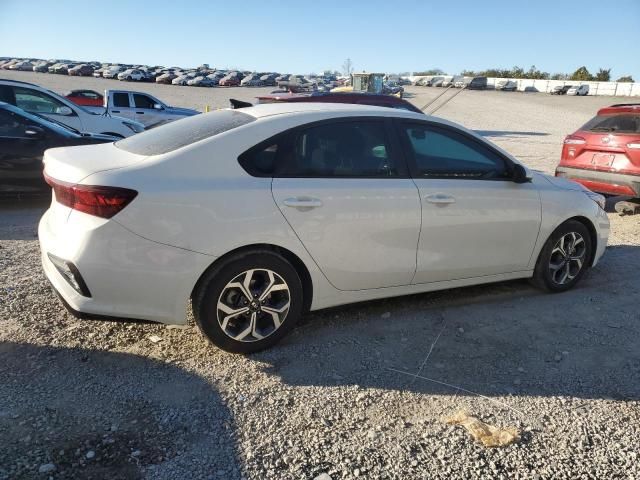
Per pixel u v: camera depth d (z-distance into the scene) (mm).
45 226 3350
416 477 2447
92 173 3025
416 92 59656
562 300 4617
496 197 4129
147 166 3107
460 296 4605
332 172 3547
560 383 3289
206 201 3117
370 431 2754
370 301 4402
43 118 7789
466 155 4098
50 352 3352
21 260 5016
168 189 3049
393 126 3828
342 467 2486
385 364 3428
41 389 2963
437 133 3992
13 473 2332
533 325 4086
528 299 4602
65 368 3188
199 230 3105
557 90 64750
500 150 4230
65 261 3014
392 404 3000
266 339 3455
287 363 3379
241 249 3273
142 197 2988
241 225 3199
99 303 3057
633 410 3039
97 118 11406
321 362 3412
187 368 3262
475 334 3900
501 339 3836
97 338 3568
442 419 2883
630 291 4883
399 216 3701
